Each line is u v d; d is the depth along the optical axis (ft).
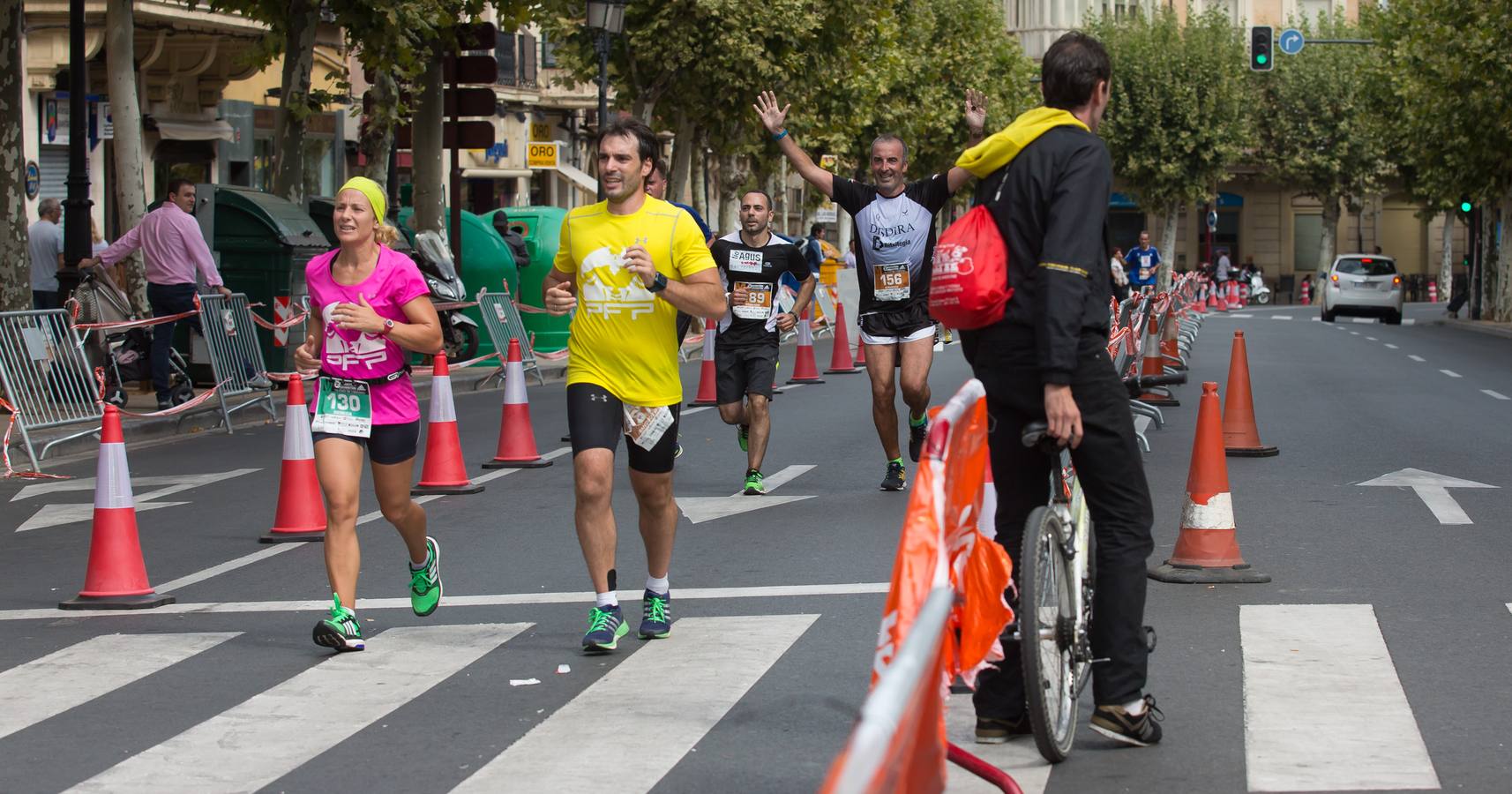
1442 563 34.88
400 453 29.43
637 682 26.18
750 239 46.62
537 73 184.75
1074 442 20.95
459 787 21.21
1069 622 21.75
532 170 183.21
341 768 22.25
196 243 68.28
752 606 31.58
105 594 33.76
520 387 53.52
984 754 21.90
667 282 27.73
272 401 71.77
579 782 21.31
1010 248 21.36
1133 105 269.44
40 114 107.14
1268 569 34.35
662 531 29.27
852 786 9.82
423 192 97.45
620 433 28.91
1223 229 302.04
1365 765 21.35
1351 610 30.32
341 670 27.55
